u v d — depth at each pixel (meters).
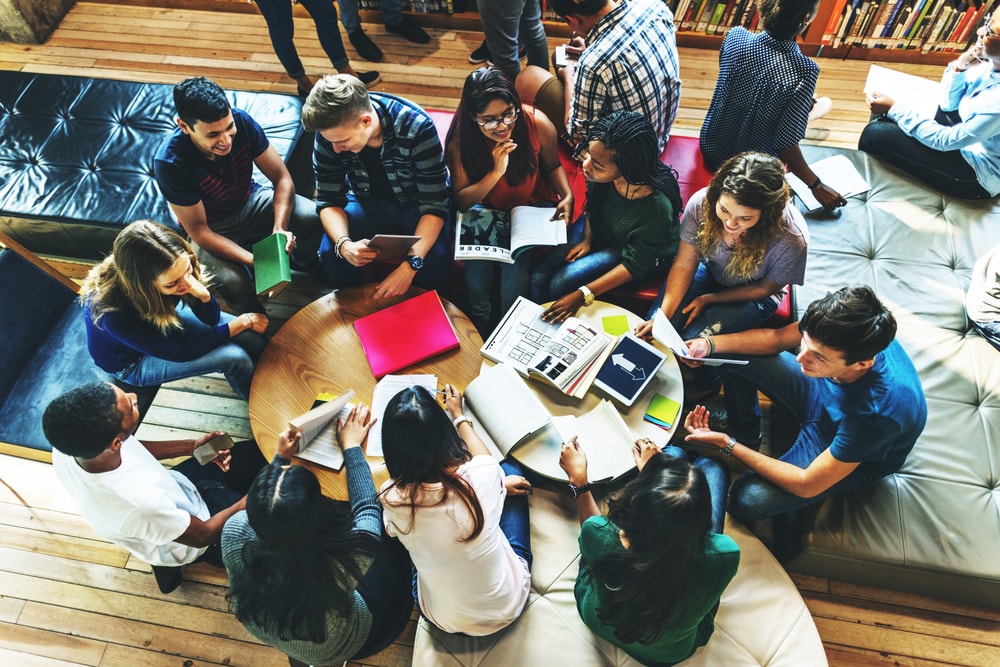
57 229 3.03
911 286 2.65
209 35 4.21
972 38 3.65
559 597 2.06
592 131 2.22
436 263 2.76
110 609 2.49
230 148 2.44
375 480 2.13
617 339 2.36
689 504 1.48
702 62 3.96
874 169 2.99
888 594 2.45
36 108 3.23
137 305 2.15
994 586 2.13
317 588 1.66
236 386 2.64
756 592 2.06
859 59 3.91
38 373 2.47
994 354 2.46
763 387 2.43
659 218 2.35
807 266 2.72
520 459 2.15
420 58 4.04
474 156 2.48
